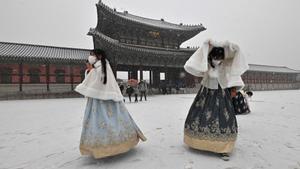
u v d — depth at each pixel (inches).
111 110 122.4
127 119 128.1
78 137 176.6
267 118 265.7
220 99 127.7
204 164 110.9
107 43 828.0
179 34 1139.9
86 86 118.4
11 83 786.2
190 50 1110.4
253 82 1567.4
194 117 132.5
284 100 593.6
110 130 115.6
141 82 609.6
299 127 206.5
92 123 115.3
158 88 1073.5
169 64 1084.5
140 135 134.9
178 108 395.5
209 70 129.8
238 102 230.4
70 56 901.2
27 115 318.7
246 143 149.3
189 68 128.9
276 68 1900.8
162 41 1139.9
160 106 436.1
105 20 952.3
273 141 154.6
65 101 645.3
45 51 911.7
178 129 202.2
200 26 1173.7
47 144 155.0
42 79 839.1
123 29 1007.6
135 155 126.4
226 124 122.4
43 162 117.6
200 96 135.1
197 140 127.2
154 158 120.9
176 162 114.3
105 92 119.3
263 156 122.3
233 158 119.3
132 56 956.0
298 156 122.1
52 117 295.4
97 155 110.4
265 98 689.0
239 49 126.6
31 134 188.4
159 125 222.7
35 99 764.0
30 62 818.2
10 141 163.9
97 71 118.6
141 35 1069.1
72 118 285.1
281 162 112.7
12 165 113.3
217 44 127.6
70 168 108.3
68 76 884.6
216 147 120.6
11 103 579.8
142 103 518.0
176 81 1187.9
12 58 766.5
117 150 116.1
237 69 127.0
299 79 1946.4
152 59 1019.3
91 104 120.6
